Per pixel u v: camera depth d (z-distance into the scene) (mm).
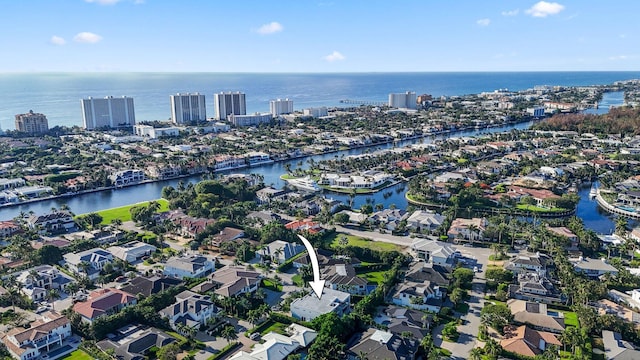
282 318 175875
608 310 177500
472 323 173625
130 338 162250
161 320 173500
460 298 189500
